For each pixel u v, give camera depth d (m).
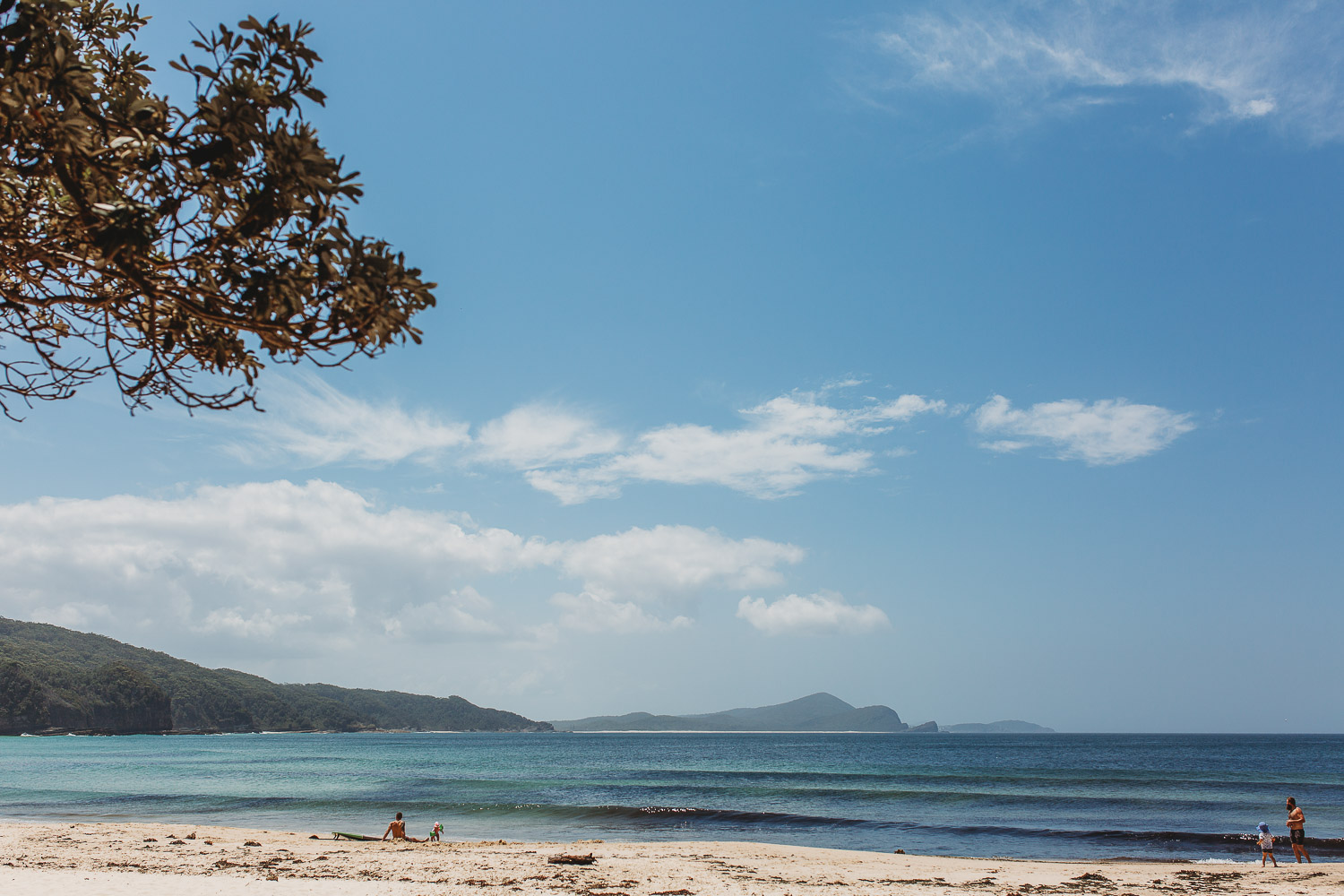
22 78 3.64
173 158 3.98
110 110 3.87
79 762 85.06
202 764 81.88
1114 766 84.75
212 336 4.56
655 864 19.95
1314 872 20.70
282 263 4.03
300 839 24.31
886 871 20.19
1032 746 167.00
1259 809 41.28
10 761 85.50
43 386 4.82
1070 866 22.19
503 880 16.06
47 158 3.90
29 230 4.40
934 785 56.44
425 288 4.07
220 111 3.85
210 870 16.45
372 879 15.98
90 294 4.58
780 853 23.52
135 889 10.09
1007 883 18.22
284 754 117.31
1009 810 40.50
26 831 23.55
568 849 22.92
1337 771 74.62
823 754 130.62
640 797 46.88
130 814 34.31
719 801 44.38
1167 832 29.81
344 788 50.59
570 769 79.44
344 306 4.04
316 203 3.97
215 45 4.04
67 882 10.44
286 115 4.06
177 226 4.07
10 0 3.82
